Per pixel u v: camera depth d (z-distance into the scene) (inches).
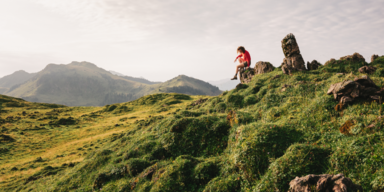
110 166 636.1
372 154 282.2
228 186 367.6
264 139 402.9
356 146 306.0
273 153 378.3
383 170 251.1
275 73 1107.9
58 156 2016.5
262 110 666.2
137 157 647.8
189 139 615.8
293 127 446.0
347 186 227.5
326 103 485.4
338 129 390.3
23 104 5295.3
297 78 902.4
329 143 357.4
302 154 327.3
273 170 328.2
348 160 294.2
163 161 572.4
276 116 576.7
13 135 2768.2
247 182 359.6
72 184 661.9
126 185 507.2
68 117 3890.3
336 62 997.2
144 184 474.0
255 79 1167.0
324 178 243.4
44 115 4136.3
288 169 315.9
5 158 2033.7
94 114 4414.4
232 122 603.5
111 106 4911.4
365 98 437.7
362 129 343.9
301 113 498.9
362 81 459.5
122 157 682.8
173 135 647.8
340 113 439.8
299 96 655.8
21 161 1959.9
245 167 380.2
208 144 581.6
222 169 421.4
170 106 4377.5
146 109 4574.3
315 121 442.6
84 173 695.1
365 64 889.5
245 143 413.7
